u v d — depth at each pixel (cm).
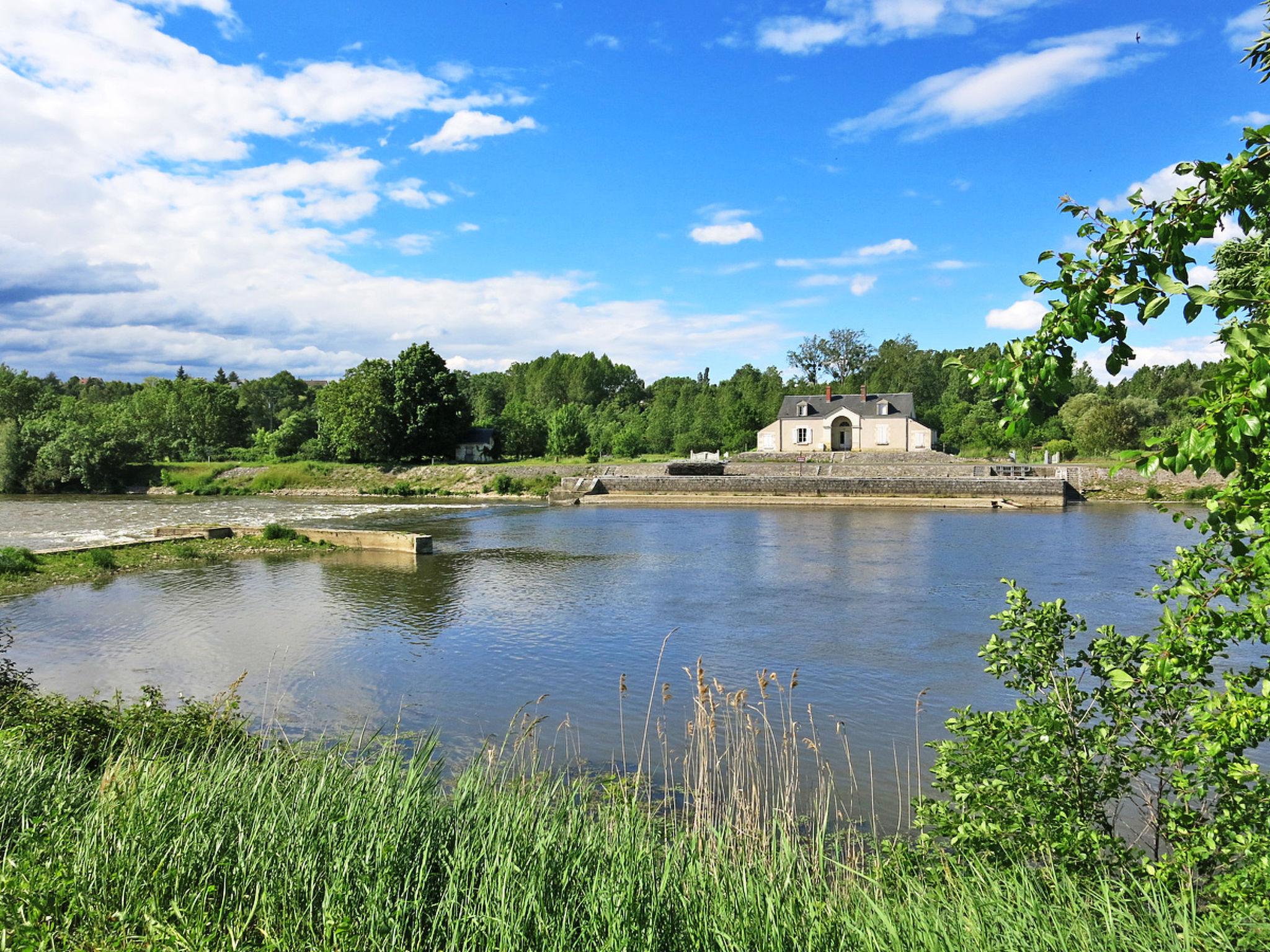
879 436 7425
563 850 518
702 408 9150
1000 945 418
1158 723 578
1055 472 5566
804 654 1762
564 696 1476
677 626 2036
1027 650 629
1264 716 397
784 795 998
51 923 408
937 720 1327
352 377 8044
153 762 627
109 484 7294
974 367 466
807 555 3222
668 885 474
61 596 2453
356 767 651
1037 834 546
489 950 413
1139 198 394
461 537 3972
